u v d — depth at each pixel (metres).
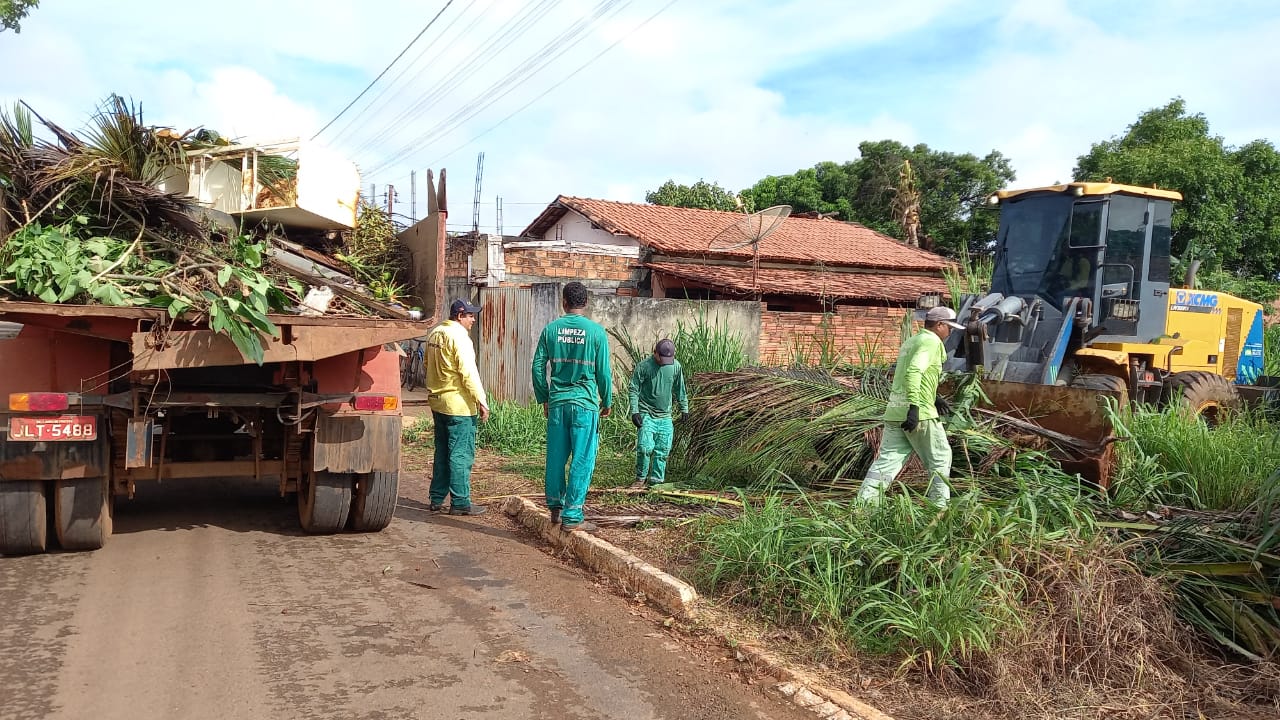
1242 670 4.03
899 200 33.84
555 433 6.00
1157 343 8.98
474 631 4.32
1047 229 8.83
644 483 7.48
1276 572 4.41
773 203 35.28
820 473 6.72
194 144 6.26
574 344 5.90
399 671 3.80
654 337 12.87
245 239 5.90
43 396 4.91
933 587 4.08
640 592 4.95
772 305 19.28
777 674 3.88
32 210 5.56
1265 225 20.30
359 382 5.81
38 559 5.23
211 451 6.23
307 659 3.88
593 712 3.50
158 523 6.24
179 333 4.98
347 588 4.91
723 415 7.66
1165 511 5.56
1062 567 4.21
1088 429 6.40
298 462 6.01
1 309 4.55
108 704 3.36
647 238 19.34
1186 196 20.23
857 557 4.53
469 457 6.88
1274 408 9.20
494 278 17.56
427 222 6.61
